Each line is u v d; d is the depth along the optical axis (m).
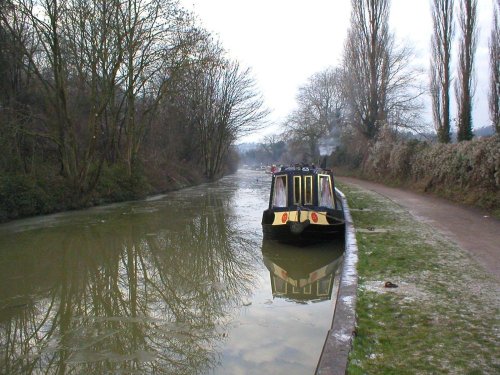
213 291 8.02
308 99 61.34
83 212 18.92
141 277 9.01
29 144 20.77
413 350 4.43
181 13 23.97
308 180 12.92
